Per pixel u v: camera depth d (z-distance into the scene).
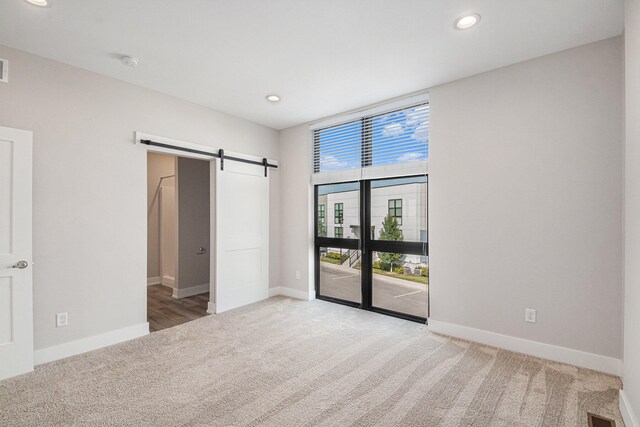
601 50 2.31
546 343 2.53
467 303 2.93
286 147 4.56
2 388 2.11
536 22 2.10
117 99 2.95
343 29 2.19
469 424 1.75
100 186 2.82
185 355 2.63
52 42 2.33
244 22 2.11
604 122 2.30
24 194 2.32
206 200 4.93
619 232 2.24
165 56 2.55
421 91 3.24
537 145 2.56
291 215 4.50
